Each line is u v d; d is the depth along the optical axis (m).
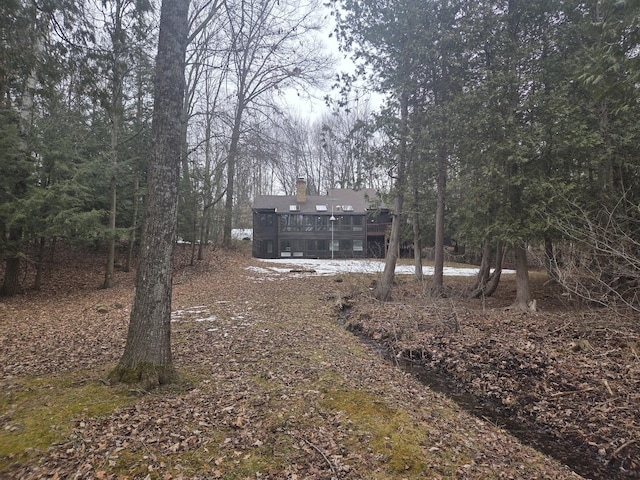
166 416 3.79
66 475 2.83
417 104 12.13
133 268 16.75
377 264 21.02
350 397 4.70
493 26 9.91
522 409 5.21
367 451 3.47
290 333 7.92
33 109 10.41
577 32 8.99
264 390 4.71
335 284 15.83
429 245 26.61
